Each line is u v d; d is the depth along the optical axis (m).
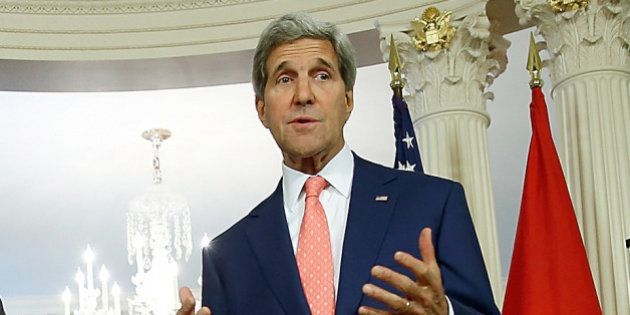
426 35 8.12
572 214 5.67
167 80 9.30
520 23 7.98
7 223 14.37
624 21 7.60
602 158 7.34
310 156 3.61
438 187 3.55
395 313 3.08
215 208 14.38
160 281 13.20
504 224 14.06
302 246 3.52
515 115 11.54
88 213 14.23
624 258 7.13
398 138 6.58
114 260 15.70
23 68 8.98
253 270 3.55
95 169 13.02
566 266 5.51
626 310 7.02
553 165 5.79
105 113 11.65
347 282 3.34
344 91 3.67
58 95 11.16
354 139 12.43
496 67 8.44
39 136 12.09
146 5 8.98
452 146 8.01
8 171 12.92
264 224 3.65
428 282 3.02
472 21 8.02
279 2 8.86
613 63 7.55
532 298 5.46
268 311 3.42
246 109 11.70
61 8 8.94
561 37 7.68
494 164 12.69
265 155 12.89
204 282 3.67
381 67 10.71
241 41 8.88
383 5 8.50
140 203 13.63
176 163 13.02
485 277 3.42
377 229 3.45
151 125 11.98
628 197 7.29
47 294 16.55
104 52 8.95
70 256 15.48
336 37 3.71
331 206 3.60
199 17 8.97
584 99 7.50
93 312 12.41
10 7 8.88
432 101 8.12
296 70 3.61
